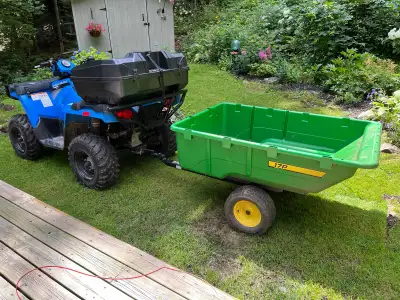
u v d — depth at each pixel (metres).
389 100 4.34
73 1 7.82
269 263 2.15
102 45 7.92
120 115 2.72
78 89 2.79
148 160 3.68
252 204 2.33
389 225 2.52
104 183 2.98
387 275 2.04
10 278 1.88
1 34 7.32
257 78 7.20
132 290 1.80
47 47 9.49
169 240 2.39
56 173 3.45
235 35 8.52
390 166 3.38
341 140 2.74
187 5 12.51
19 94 3.38
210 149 2.39
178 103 3.31
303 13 7.29
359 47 6.94
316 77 6.49
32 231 2.28
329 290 1.94
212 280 2.03
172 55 2.98
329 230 2.45
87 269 1.94
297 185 2.17
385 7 6.72
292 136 2.99
